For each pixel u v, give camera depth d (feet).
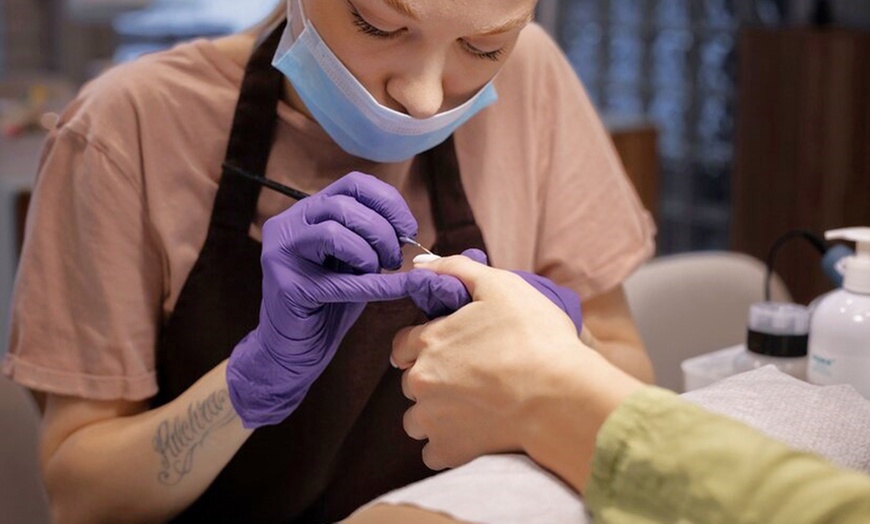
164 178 3.96
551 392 2.50
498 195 4.31
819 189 10.08
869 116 9.66
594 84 13.71
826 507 2.00
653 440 2.20
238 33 4.22
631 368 4.39
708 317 5.78
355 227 3.14
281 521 4.25
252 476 4.13
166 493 3.85
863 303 3.44
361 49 3.34
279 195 4.00
